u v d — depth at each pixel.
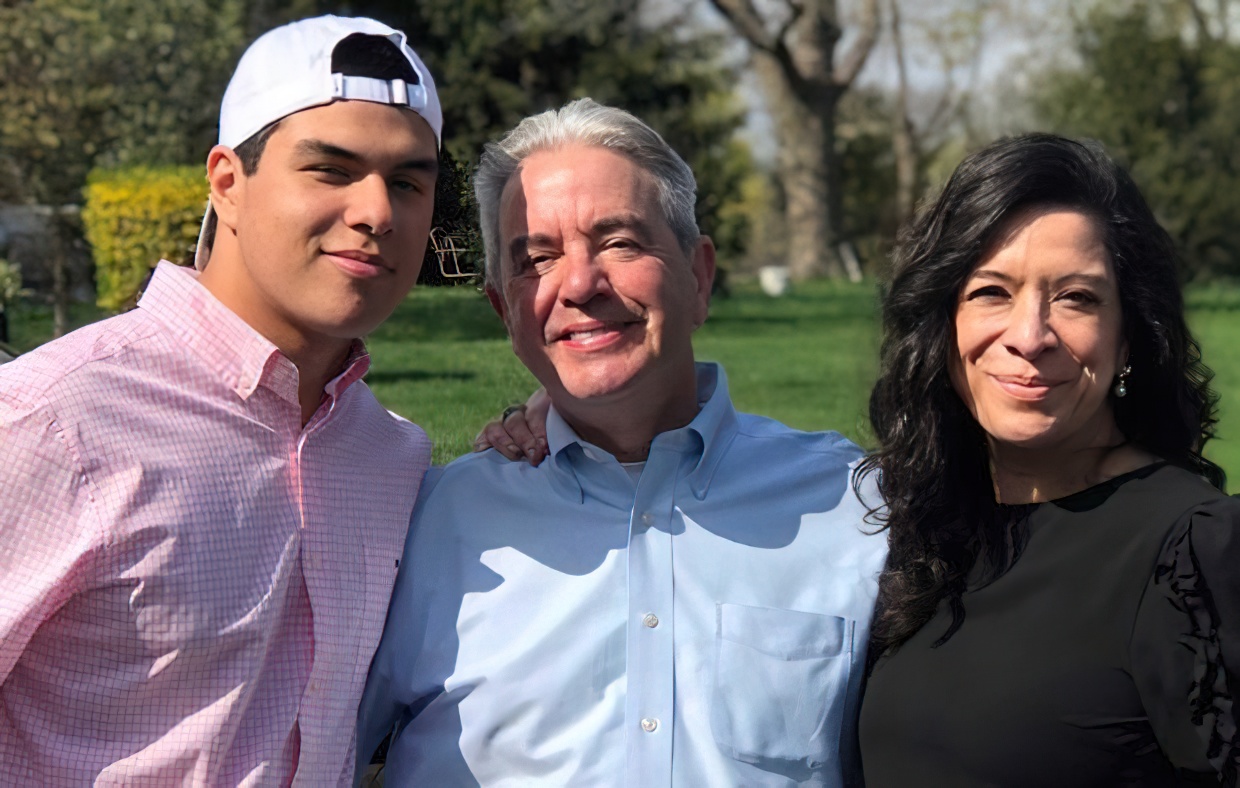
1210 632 1.76
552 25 13.61
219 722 1.86
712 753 2.15
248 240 1.93
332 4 11.24
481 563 2.30
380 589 2.17
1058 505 2.04
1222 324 13.21
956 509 2.14
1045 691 1.89
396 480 2.27
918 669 2.06
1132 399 2.08
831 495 2.37
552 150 2.25
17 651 1.78
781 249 41.56
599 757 2.15
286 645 1.99
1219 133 23.98
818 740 2.19
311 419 2.06
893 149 34.25
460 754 2.22
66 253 7.39
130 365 1.89
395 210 1.93
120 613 1.82
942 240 2.07
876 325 2.42
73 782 1.82
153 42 8.34
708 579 2.26
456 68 11.93
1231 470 6.95
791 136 26.12
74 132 7.94
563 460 2.35
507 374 3.32
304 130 1.89
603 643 2.21
